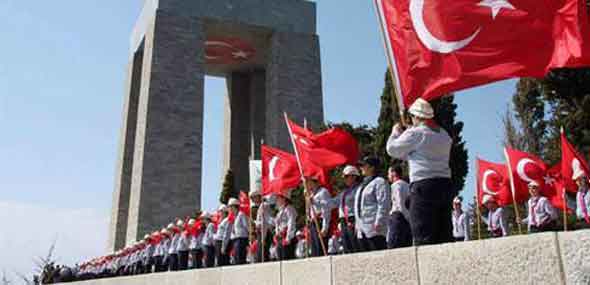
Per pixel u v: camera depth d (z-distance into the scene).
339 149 9.88
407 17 6.67
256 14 41.16
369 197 8.07
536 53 5.70
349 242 9.09
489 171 14.64
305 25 42.69
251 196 13.27
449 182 5.52
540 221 12.37
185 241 16.97
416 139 5.51
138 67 45.69
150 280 12.69
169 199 34.84
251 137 45.03
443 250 4.54
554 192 13.18
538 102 27.86
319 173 10.33
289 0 42.66
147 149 35.28
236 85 47.53
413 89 6.43
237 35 41.72
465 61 6.07
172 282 11.16
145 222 33.88
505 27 5.91
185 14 38.78
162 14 38.19
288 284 6.91
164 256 18.92
